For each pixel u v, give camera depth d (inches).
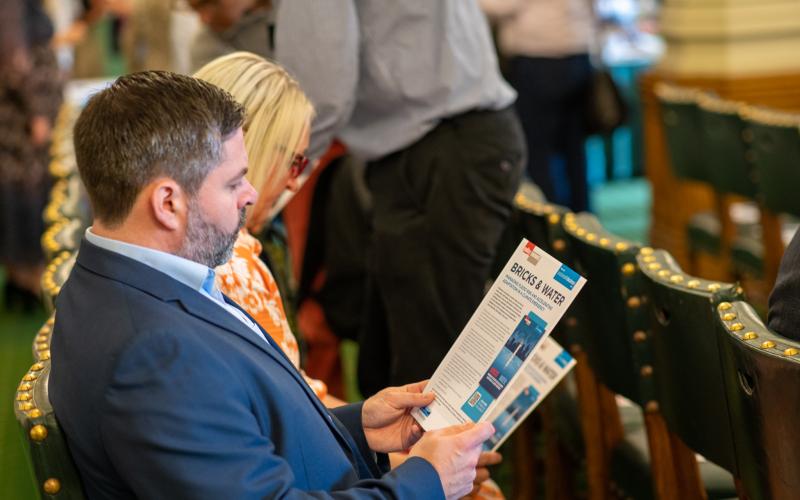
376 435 133.1
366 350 212.5
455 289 193.0
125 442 96.9
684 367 134.0
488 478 153.4
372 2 188.4
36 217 390.6
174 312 102.6
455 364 127.3
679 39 399.2
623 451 171.3
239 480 97.9
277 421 106.5
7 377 327.0
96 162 102.7
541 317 120.0
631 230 470.0
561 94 389.1
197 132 103.2
